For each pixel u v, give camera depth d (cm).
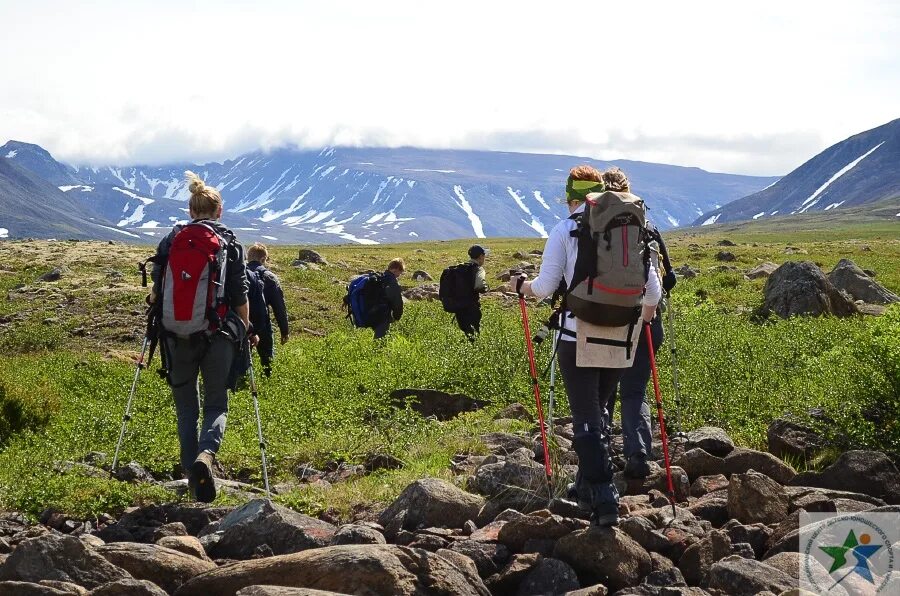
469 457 927
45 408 1440
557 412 1273
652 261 641
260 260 1456
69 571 525
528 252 6700
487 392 1502
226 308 787
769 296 2723
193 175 820
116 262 4759
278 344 2384
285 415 1305
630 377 761
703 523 644
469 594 497
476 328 2061
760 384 1212
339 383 1576
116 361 2167
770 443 905
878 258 5703
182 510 760
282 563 497
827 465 831
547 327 702
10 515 790
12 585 489
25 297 3481
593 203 594
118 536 695
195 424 817
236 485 902
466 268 2036
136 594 482
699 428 998
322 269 4756
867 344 966
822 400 982
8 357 2509
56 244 6581
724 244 9550
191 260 770
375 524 668
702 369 1350
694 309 2553
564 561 557
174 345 785
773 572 500
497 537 606
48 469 934
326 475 1016
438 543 598
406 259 6425
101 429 1218
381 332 2081
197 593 509
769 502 643
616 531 562
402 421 1291
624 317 598
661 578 531
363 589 470
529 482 730
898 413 898
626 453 739
